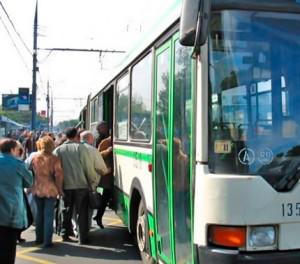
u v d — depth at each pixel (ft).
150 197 19.70
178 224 15.74
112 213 39.27
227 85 13.44
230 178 12.78
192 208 13.92
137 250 26.48
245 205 12.66
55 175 27.50
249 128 13.33
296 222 12.88
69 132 28.25
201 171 13.26
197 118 13.61
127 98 25.34
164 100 17.76
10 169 19.62
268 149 13.28
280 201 12.82
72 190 27.94
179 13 15.67
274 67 13.67
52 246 27.68
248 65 13.57
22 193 20.12
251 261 12.49
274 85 13.62
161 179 17.99
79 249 26.94
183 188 15.21
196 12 12.47
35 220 28.22
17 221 19.65
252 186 12.72
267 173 13.09
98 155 27.96
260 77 13.57
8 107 150.71
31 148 69.82
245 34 13.61
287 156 13.28
